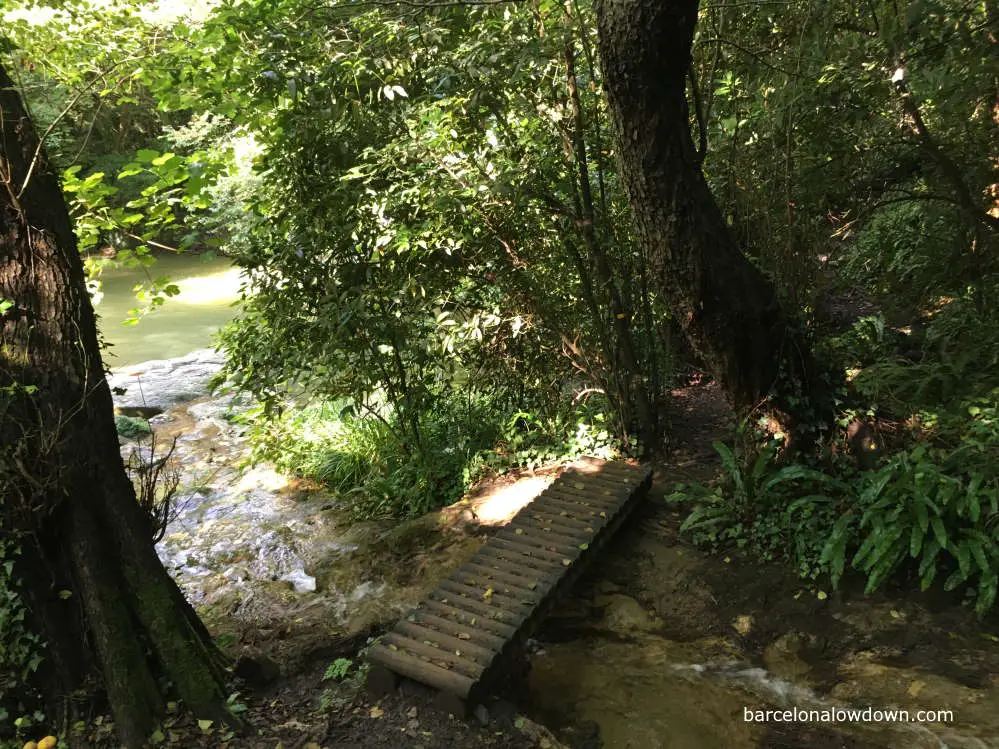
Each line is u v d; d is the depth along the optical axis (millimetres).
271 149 4680
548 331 5488
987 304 5484
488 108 4758
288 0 4312
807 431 4617
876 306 7789
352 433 6730
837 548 3863
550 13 4684
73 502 2805
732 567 4258
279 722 3084
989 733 2936
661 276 4246
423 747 2908
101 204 3742
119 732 2746
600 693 3518
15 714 2738
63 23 4023
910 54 3943
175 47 4168
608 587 4340
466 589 3754
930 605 3697
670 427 6090
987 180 4680
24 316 2717
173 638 2955
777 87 4379
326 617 4293
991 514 3572
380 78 4488
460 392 6551
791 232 4508
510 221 4891
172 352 11641
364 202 4621
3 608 2707
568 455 5789
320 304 4871
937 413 4512
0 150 2670
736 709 3326
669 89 3611
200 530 5695
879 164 4871
